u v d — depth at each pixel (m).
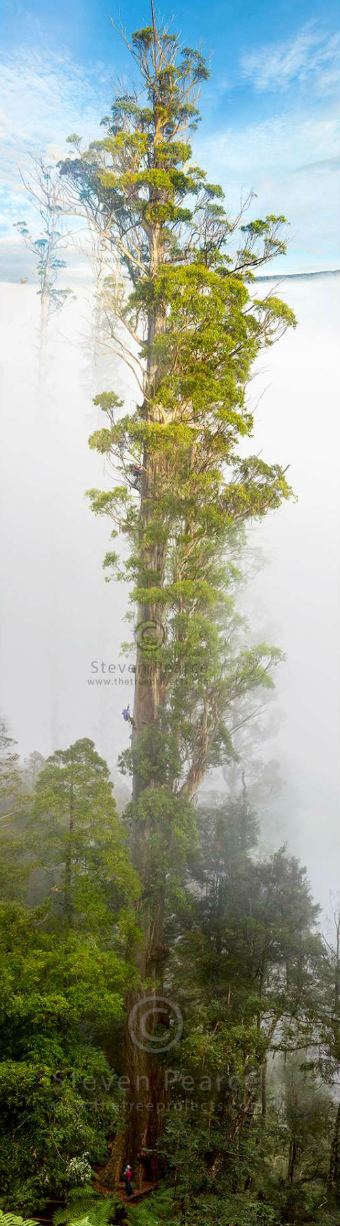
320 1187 24.31
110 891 23.36
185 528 30.36
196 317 28.69
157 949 26.47
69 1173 16.12
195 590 27.11
